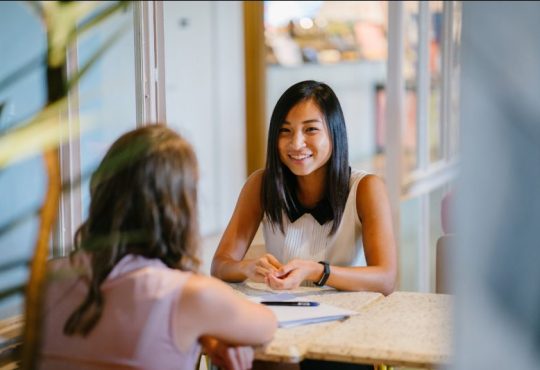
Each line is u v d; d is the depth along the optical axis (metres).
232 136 6.47
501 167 0.98
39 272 1.41
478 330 1.00
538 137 0.96
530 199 0.97
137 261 1.53
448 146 5.72
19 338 2.37
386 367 2.00
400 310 1.91
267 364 2.06
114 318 1.49
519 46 0.96
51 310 1.54
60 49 1.50
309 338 1.69
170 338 1.50
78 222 2.57
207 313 1.51
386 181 4.75
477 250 1.00
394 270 2.22
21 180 2.57
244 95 6.61
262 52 6.59
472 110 0.98
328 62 6.79
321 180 2.36
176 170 1.55
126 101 2.76
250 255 2.74
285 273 2.09
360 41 6.65
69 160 2.51
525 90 0.96
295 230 2.38
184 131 1.71
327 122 2.29
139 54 2.69
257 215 2.46
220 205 6.36
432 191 5.35
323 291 2.14
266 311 1.67
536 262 0.98
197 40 6.00
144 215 1.53
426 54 5.29
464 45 0.98
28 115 2.59
